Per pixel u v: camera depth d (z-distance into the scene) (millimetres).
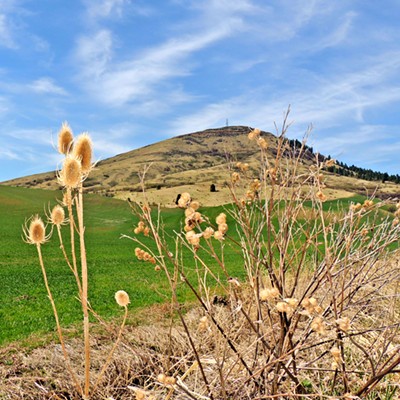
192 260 20797
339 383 3230
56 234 40562
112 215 61094
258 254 2625
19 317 9977
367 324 3629
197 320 5785
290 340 2568
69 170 2260
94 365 4418
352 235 2891
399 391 3219
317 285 2682
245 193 2756
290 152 2770
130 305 11125
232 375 2881
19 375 4438
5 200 63094
